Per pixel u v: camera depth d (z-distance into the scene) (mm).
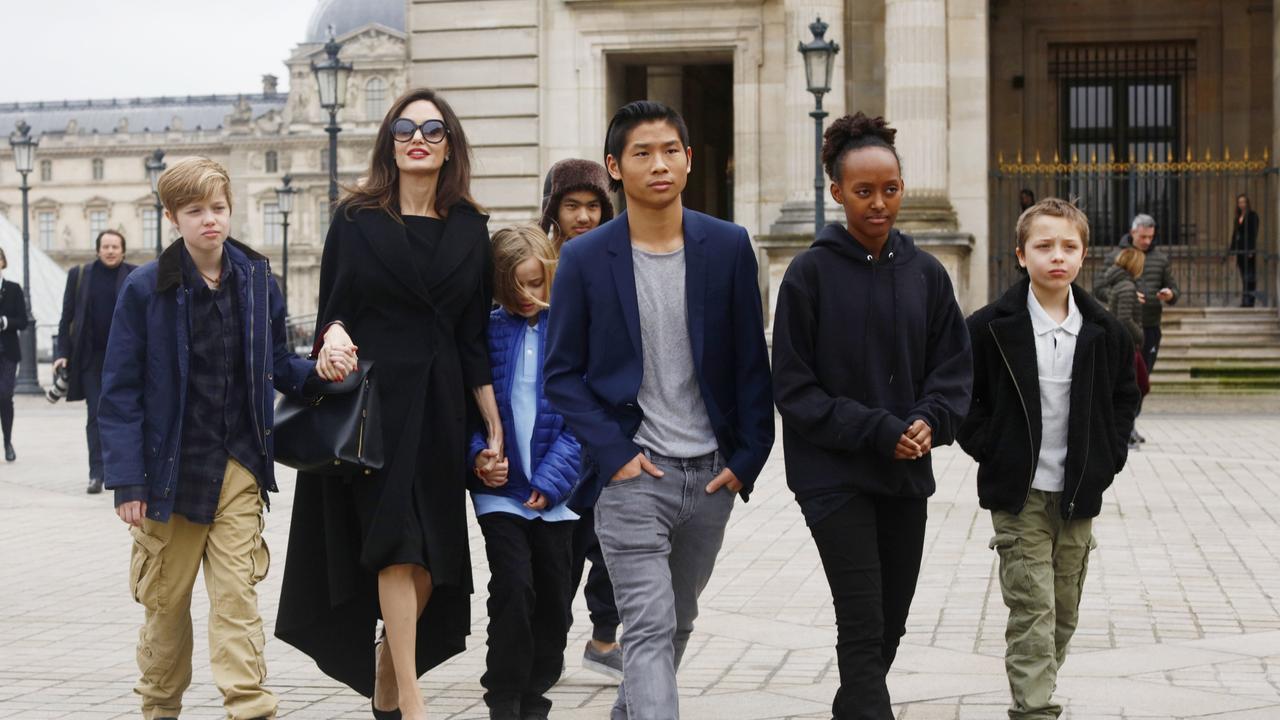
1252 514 12688
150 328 5777
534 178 27469
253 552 5855
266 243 146500
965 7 26375
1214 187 31531
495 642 6023
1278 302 27000
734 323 5457
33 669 7625
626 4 27047
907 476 5312
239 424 5863
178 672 6020
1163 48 31859
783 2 26688
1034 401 5781
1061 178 28797
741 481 5375
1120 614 8578
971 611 8695
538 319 6359
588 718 6543
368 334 5957
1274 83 28547
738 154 26875
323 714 6699
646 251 5473
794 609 8898
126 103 162000
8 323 19016
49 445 21719
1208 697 6625
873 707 5164
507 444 6215
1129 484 14836
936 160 25562
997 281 27922
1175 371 25844
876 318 5363
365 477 5816
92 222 159375
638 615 5227
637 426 5367
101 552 11680
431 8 27766
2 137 161000
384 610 5855
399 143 6023
